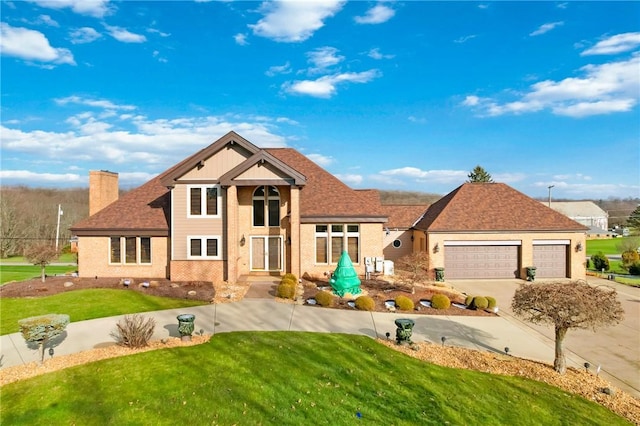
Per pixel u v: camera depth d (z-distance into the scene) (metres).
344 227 25.80
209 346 13.38
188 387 10.45
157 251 25.16
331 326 16.20
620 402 10.74
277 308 18.78
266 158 23.36
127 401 9.73
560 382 11.77
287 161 29.56
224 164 24.33
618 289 26.08
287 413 9.48
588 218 94.75
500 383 11.49
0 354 12.73
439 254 28.45
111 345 13.44
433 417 9.59
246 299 20.36
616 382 12.04
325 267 25.72
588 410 10.25
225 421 9.06
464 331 16.30
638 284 27.81
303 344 13.79
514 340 15.39
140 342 13.24
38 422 8.88
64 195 81.50
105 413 9.23
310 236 25.73
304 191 27.16
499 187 31.73
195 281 23.92
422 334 15.75
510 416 9.82
